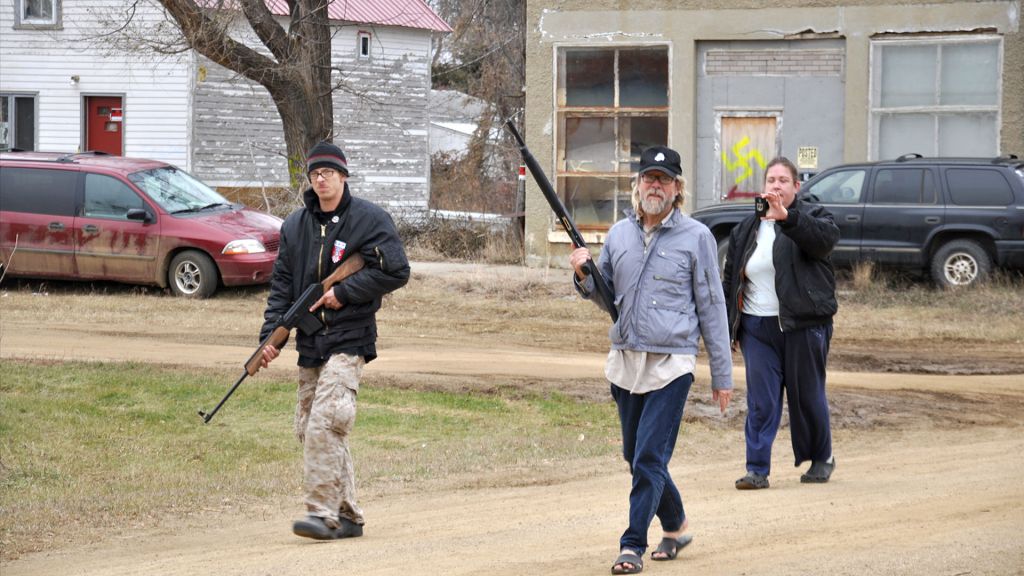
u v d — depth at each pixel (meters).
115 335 22.44
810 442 12.86
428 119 57.28
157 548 10.73
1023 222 26.44
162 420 16.94
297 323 10.27
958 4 30.42
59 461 14.90
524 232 34.47
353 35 54.34
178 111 47.88
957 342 22.64
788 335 12.47
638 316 9.05
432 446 15.74
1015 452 14.66
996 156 30.17
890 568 9.02
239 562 9.84
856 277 27.39
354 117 54.88
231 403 17.77
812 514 11.11
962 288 26.69
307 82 34.94
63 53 47.72
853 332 23.42
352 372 10.30
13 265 27.73
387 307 26.27
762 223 12.52
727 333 9.20
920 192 27.27
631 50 32.25
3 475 14.15
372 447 15.73
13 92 47.94
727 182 32.03
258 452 15.59
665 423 9.00
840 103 31.31
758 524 10.75
